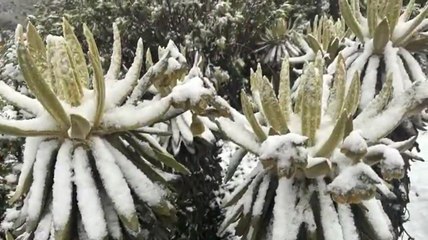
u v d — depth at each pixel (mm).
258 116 2211
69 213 1812
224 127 2074
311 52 4625
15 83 3490
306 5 9070
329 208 1894
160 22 7051
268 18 7348
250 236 2066
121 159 1946
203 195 3037
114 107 1960
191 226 2965
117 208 1825
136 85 2021
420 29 3135
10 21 10055
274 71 7023
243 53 7473
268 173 2006
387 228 1920
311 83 1928
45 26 7809
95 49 1931
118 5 7086
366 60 3131
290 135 1771
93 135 1929
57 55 1896
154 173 2053
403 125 2883
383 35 3023
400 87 2926
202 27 6906
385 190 2117
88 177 1865
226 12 7027
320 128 2012
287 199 1918
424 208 5414
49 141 1935
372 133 1994
